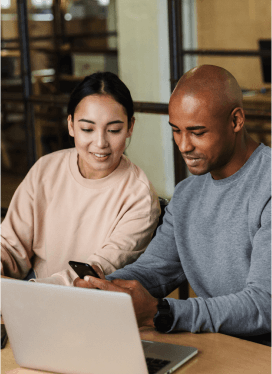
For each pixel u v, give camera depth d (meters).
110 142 1.63
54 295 1.04
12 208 1.87
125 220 1.72
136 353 1.01
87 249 1.79
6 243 1.85
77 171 1.79
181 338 1.22
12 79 5.20
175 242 1.56
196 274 1.48
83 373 1.08
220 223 1.41
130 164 1.80
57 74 5.33
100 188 1.75
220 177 1.41
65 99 2.44
